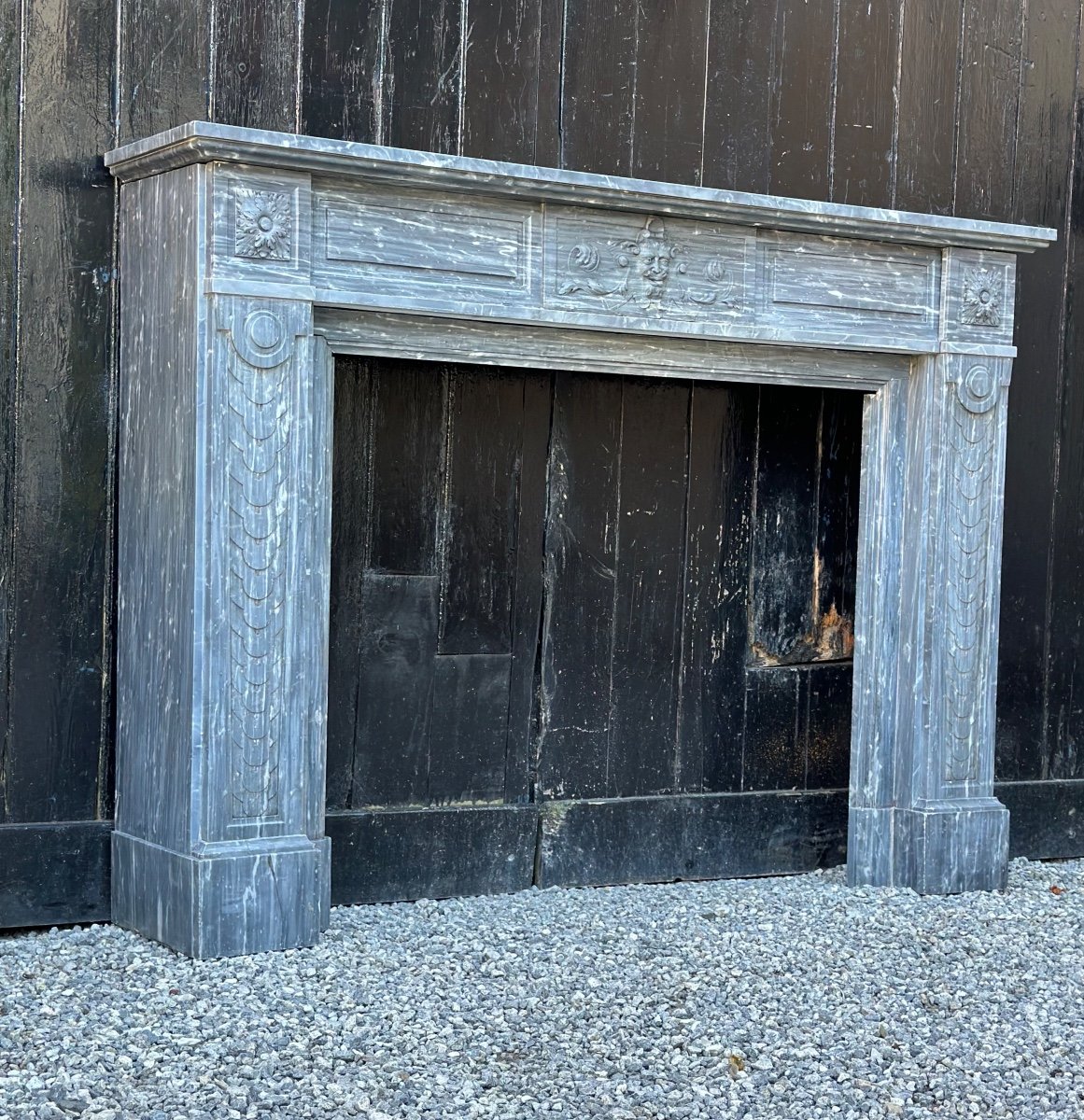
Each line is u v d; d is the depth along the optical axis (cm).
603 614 436
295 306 345
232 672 342
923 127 466
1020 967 371
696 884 443
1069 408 494
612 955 364
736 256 400
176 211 345
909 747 436
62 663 367
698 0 432
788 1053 305
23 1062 279
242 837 344
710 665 452
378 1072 283
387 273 359
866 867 442
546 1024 314
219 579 339
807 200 407
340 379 397
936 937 390
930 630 430
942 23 466
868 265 418
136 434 362
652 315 390
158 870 351
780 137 445
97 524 370
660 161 430
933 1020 330
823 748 470
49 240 362
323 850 371
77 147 365
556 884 432
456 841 416
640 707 443
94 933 362
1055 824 495
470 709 420
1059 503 494
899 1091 289
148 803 357
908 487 436
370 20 394
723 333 396
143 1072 278
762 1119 273
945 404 427
